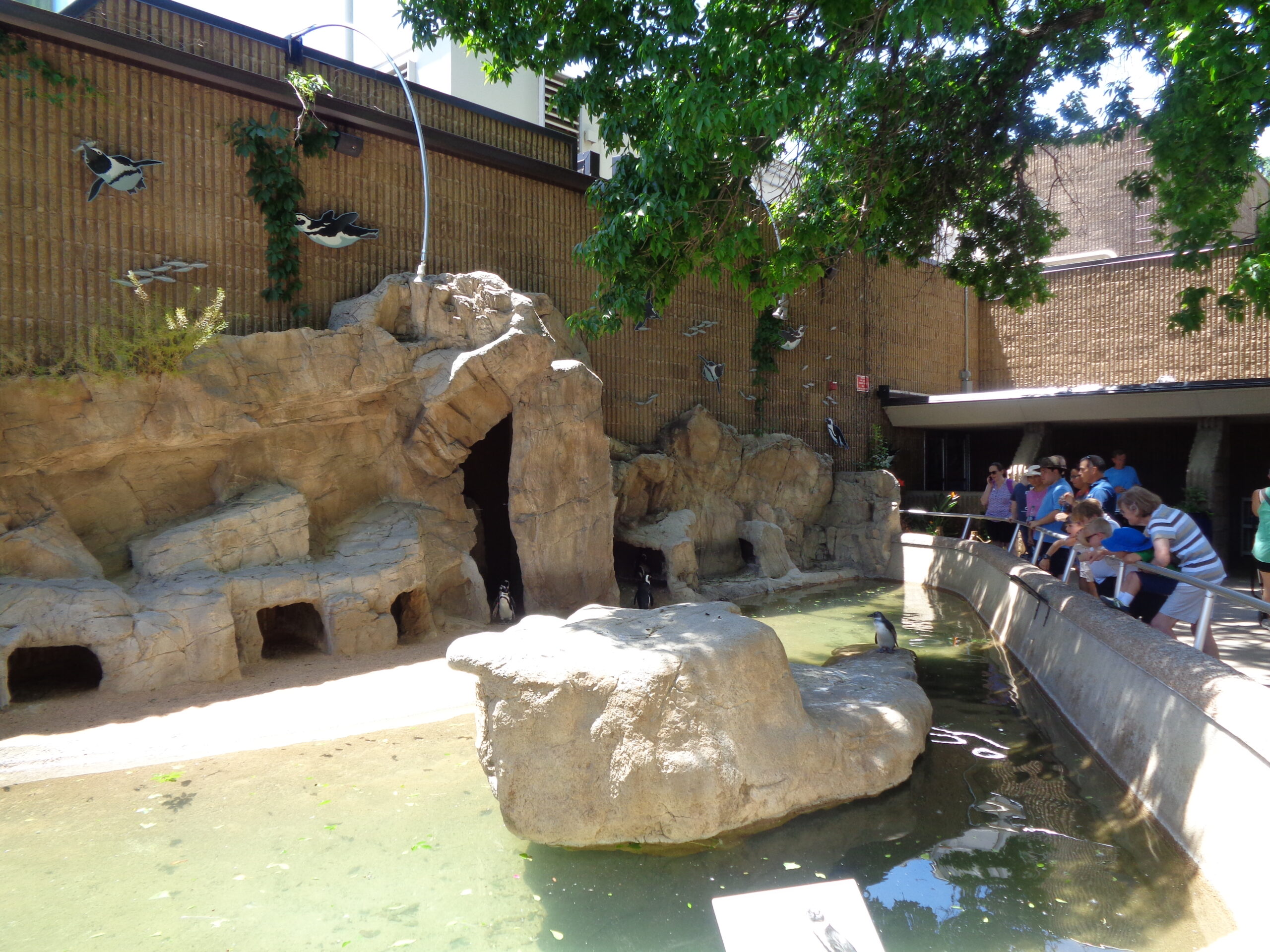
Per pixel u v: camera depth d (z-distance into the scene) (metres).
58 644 7.62
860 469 19.20
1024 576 9.63
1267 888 3.55
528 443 11.23
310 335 10.08
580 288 14.03
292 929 4.14
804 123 10.22
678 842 4.98
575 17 9.03
